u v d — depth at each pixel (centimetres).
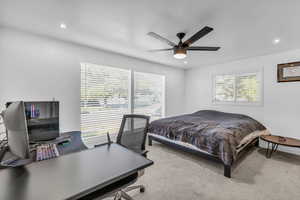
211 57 359
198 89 475
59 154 130
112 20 191
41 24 203
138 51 317
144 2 154
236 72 385
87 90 296
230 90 398
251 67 358
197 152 250
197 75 477
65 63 263
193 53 326
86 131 296
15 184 80
